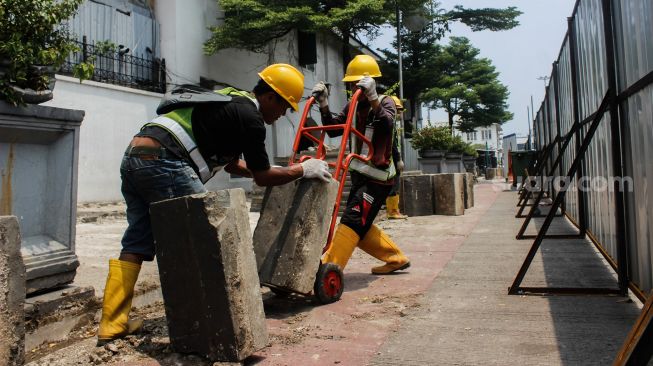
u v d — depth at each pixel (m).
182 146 2.67
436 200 9.13
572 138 6.84
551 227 7.02
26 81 2.82
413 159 21.44
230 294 2.33
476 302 3.40
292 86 3.04
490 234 6.57
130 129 12.95
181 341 2.50
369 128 4.02
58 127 2.97
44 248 2.94
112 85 12.46
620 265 3.40
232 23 16.23
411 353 2.50
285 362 2.43
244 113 2.73
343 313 3.24
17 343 2.14
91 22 12.47
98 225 8.35
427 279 4.16
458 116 38.34
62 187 3.05
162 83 14.58
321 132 4.04
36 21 2.78
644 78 2.83
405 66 30.52
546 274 4.16
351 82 4.22
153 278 3.82
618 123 3.50
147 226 2.79
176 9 15.05
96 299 3.12
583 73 5.45
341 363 2.40
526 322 2.92
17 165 2.83
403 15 21.41
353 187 4.00
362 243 4.36
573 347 2.49
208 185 15.45
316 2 18.53
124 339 2.71
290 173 3.08
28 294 2.85
